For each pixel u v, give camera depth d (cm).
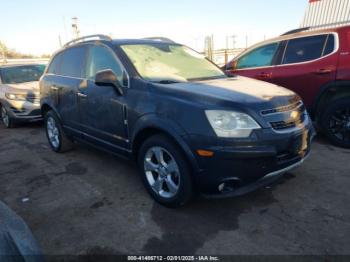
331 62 428
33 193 346
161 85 289
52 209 306
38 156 482
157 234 254
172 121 261
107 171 401
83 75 389
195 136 246
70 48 434
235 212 281
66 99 421
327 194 304
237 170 241
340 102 423
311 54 456
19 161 463
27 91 683
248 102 253
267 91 288
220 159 239
